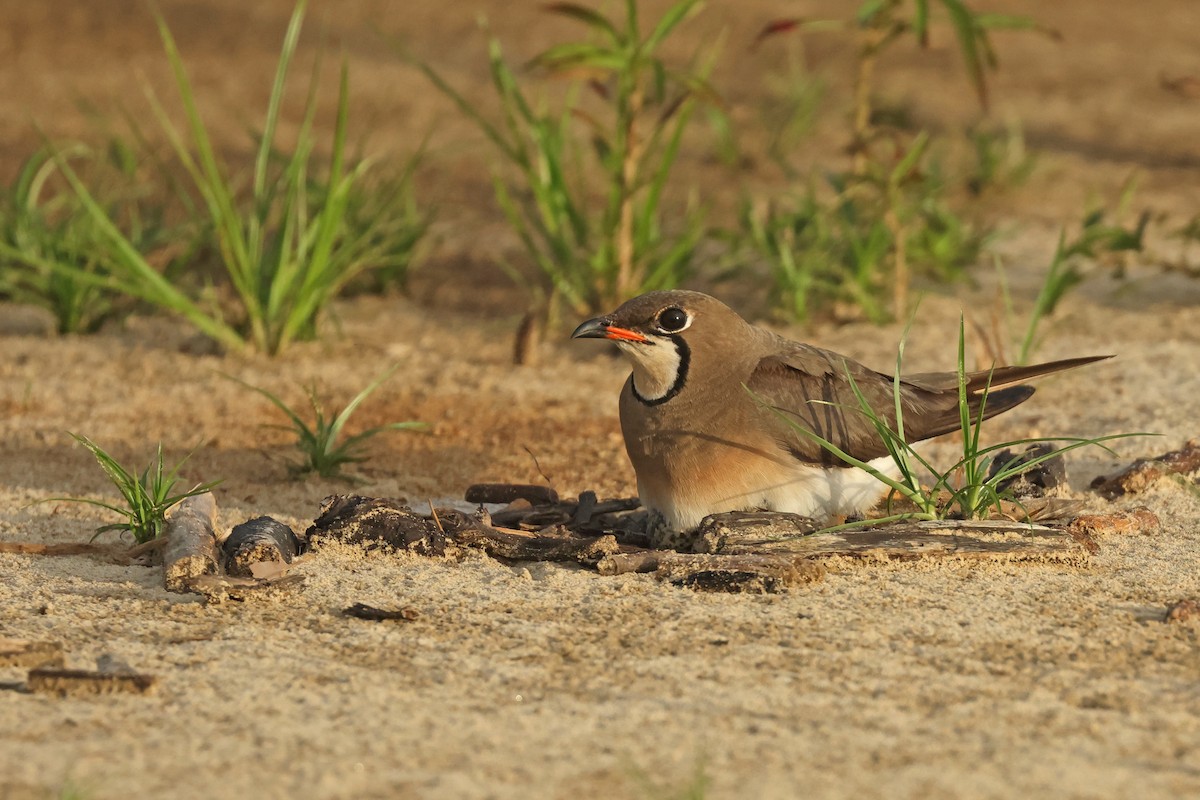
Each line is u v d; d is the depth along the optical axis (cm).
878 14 3128
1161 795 1214
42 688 1417
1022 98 5378
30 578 1769
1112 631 1591
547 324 3216
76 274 2922
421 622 1623
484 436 2548
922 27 2964
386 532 1864
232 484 2255
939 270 3453
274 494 2203
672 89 5031
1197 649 1541
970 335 3092
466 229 3984
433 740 1316
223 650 1536
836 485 1884
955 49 6075
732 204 4119
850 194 3269
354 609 1644
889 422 1930
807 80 5216
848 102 5106
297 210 3312
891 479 1900
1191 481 2092
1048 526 1891
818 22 3116
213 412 2656
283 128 4828
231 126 4828
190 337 3139
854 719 1361
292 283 3020
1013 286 3472
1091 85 5603
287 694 1420
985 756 1283
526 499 2119
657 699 1408
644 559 1784
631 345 1861
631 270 3180
